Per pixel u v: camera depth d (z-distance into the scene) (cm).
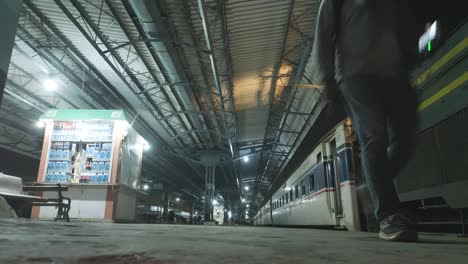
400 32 273
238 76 1382
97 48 1018
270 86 1574
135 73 1281
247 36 1091
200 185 4153
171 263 111
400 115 263
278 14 997
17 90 1352
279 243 221
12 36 430
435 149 388
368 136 253
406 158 266
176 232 382
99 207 1034
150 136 1969
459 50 348
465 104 338
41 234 236
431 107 396
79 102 1474
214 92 1430
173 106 1630
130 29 1010
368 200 691
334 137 838
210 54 1031
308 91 1524
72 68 1248
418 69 421
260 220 2966
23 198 816
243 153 2817
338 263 122
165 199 3281
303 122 1908
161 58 1078
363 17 265
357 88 255
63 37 1050
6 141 1905
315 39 278
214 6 910
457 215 390
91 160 1069
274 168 3394
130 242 191
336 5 276
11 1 429
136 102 1532
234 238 274
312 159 1024
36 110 1562
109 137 1081
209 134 2139
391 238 247
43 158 1055
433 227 442
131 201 1205
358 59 257
